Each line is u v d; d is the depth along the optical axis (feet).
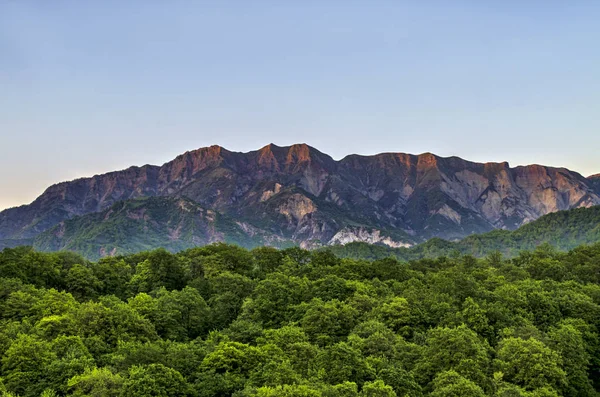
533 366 287.28
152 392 234.79
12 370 256.73
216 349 298.56
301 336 323.78
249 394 228.02
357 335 320.29
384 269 565.12
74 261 533.55
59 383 248.32
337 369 261.44
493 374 282.56
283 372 247.91
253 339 333.42
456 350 287.69
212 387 253.24
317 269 550.36
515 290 424.46
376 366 275.80
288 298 428.56
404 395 249.34
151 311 373.61
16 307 351.67
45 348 277.03
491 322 360.69
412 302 392.88
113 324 325.83
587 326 369.91
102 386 230.89
